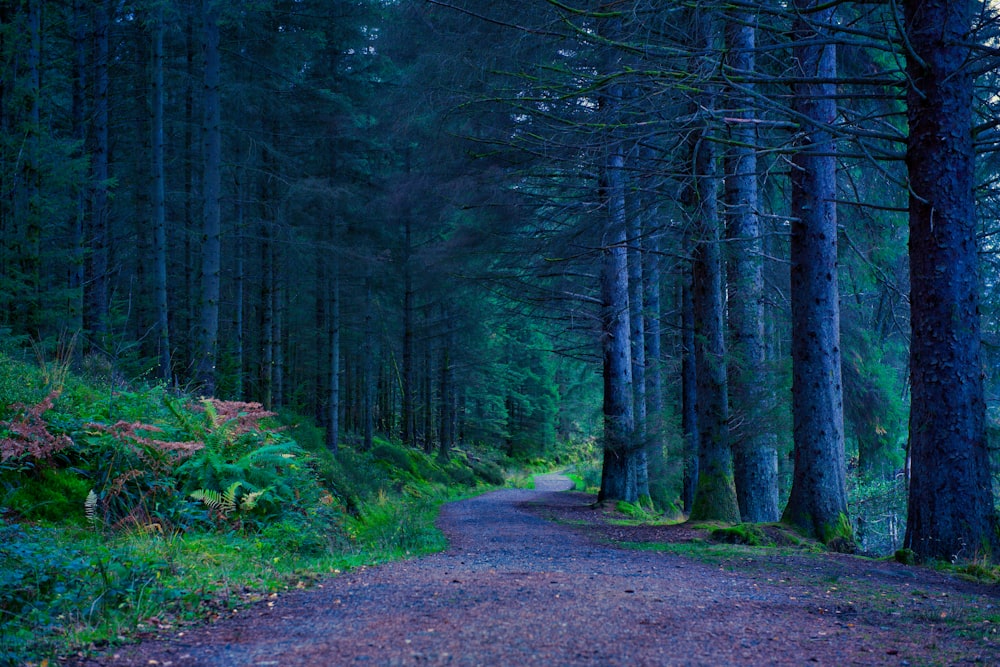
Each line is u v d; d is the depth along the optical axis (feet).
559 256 47.78
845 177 42.78
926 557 24.06
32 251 36.60
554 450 199.00
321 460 42.60
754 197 39.24
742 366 38.83
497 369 139.44
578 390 174.81
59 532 20.86
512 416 181.88
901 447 57.21
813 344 32.58
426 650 11.33
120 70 63.05
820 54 28.02
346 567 21.81
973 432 23.97
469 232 51.93
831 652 11.89
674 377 69.62
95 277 49.32
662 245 47.80
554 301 58.44
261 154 66.13
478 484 114.11
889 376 53.42
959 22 23.89
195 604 15.06
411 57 45.85
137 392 33.35
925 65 22.52
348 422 105.70
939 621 14.64
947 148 23.94
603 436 59.88
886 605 16.51
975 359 24.17
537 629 12.77
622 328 59.36
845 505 32.37
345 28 65.77
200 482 26.76
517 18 28.40
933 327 24.32
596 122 25.12
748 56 31.73
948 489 23.90
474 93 32.42
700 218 35.81
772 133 34.99
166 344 46.24
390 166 77.82
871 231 42.16
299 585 18.15
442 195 50.21
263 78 63.77
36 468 23.65
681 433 55.77
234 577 17.99
